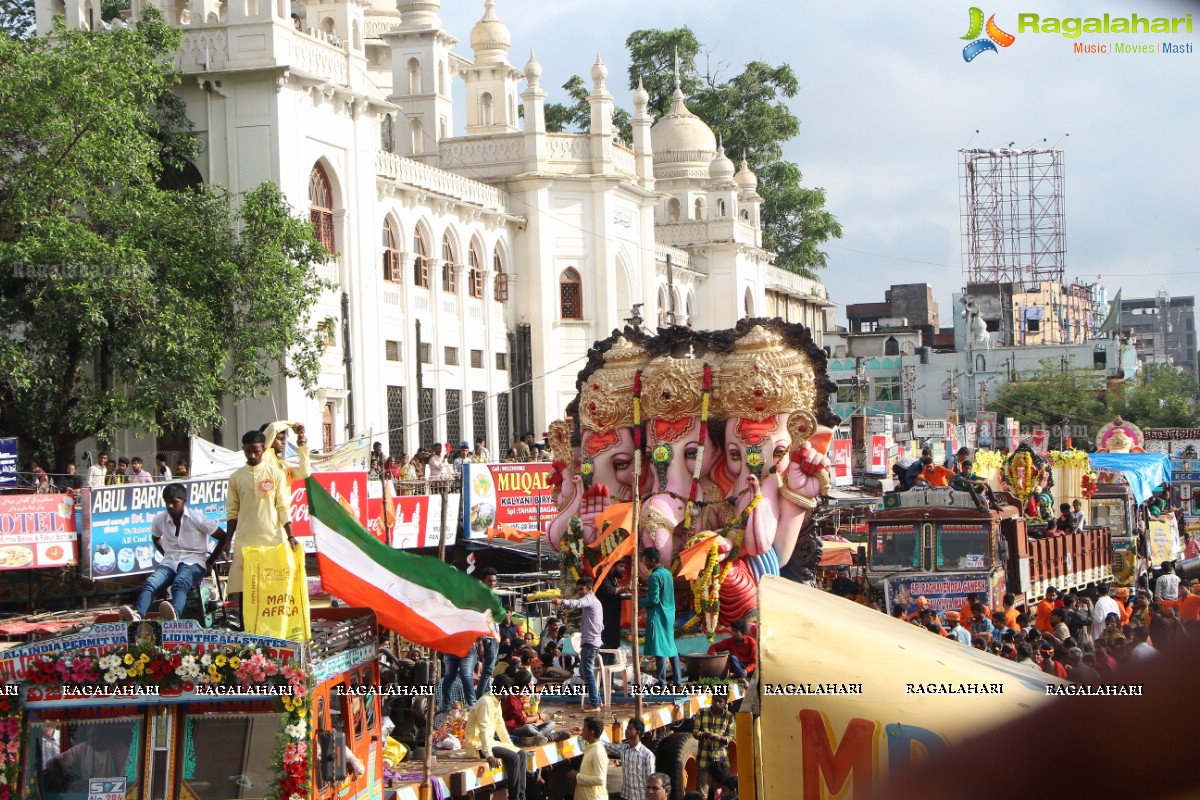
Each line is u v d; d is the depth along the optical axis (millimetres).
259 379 31109
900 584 24812
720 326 68250
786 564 24047
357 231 39438
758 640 9094
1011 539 26578
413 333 44469
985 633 19656
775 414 23953
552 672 19500
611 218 54594
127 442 35031
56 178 27641
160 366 28578
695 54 81000
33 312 28438
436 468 35562
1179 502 51625
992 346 91688
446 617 13312
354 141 39438
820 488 23875
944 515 25375
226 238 30578
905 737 8492
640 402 24594
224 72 35062
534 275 52656
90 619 13688
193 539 13469
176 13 36812
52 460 29062
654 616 19250
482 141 52844
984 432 65188
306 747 10945
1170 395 83062
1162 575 31734
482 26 56000
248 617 12250
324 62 37969
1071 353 88562
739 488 23875
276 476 12836
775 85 82000
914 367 86688
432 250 46188
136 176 29109
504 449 51656
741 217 72562
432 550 27078
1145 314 160000
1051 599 24188
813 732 8750
